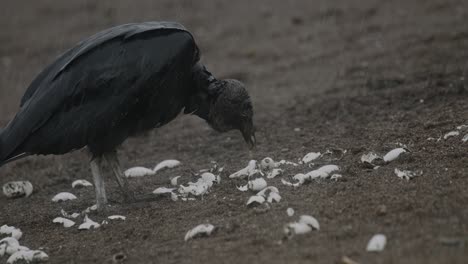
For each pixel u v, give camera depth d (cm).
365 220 1489
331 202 1622
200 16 4431
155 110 1800
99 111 1733
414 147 1986
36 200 2133
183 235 1580
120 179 1892
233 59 3584
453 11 3641
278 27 3991
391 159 1880
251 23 4147
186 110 1919
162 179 2131
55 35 4497
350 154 2052
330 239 1423
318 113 2611
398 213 1497
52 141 1753
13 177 2428
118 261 1498
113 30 1816
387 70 2945
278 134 2467
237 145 2442
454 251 1285
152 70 1738
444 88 2553
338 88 2853
